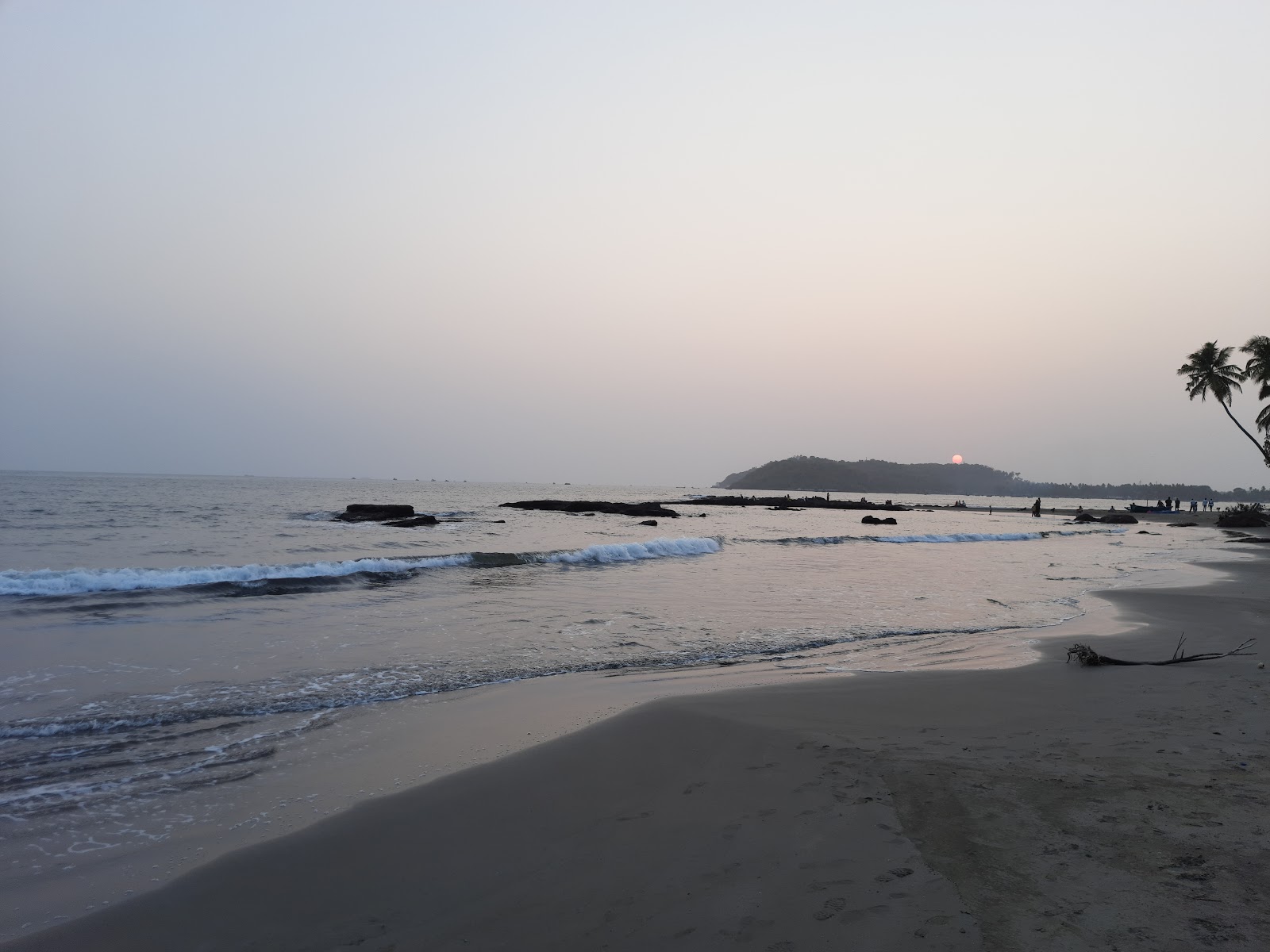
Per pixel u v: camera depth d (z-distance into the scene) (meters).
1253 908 3.12
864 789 4.86
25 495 65.19
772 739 6.12
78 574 14.72
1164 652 10.20
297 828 4.77
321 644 10.40
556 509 66.56
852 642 11.30
